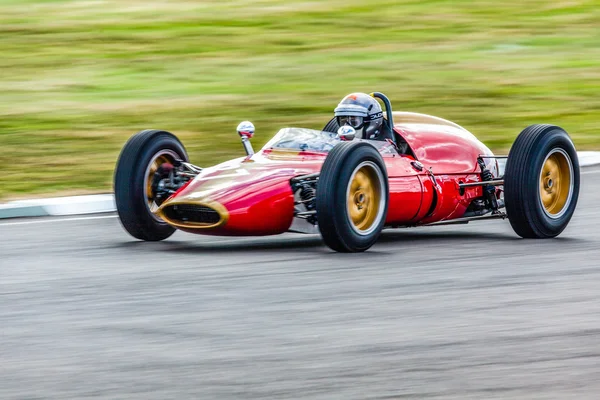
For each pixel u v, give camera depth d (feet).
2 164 161.48
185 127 187.93
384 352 63.21
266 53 246.47
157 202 105.81
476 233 112.88
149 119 193.06
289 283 83.46
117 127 187.52
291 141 105.29
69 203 129.49
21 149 171.53
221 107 202.39
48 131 184.14
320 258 94.43
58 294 81.20
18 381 58.29
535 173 104.06
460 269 89.25
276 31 267.39
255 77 225.97
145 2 297.94
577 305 75.56
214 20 277.44
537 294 79.25
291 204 96.78
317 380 57.67
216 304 76.33
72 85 217.97
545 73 234.58
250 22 276.41
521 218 104.94
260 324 70.23
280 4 297.94
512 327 69.15
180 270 89.86
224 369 59.88
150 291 81.35
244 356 62.49
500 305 75.56
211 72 229.66
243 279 85.40
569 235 108.78
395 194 100.73
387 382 57.31
